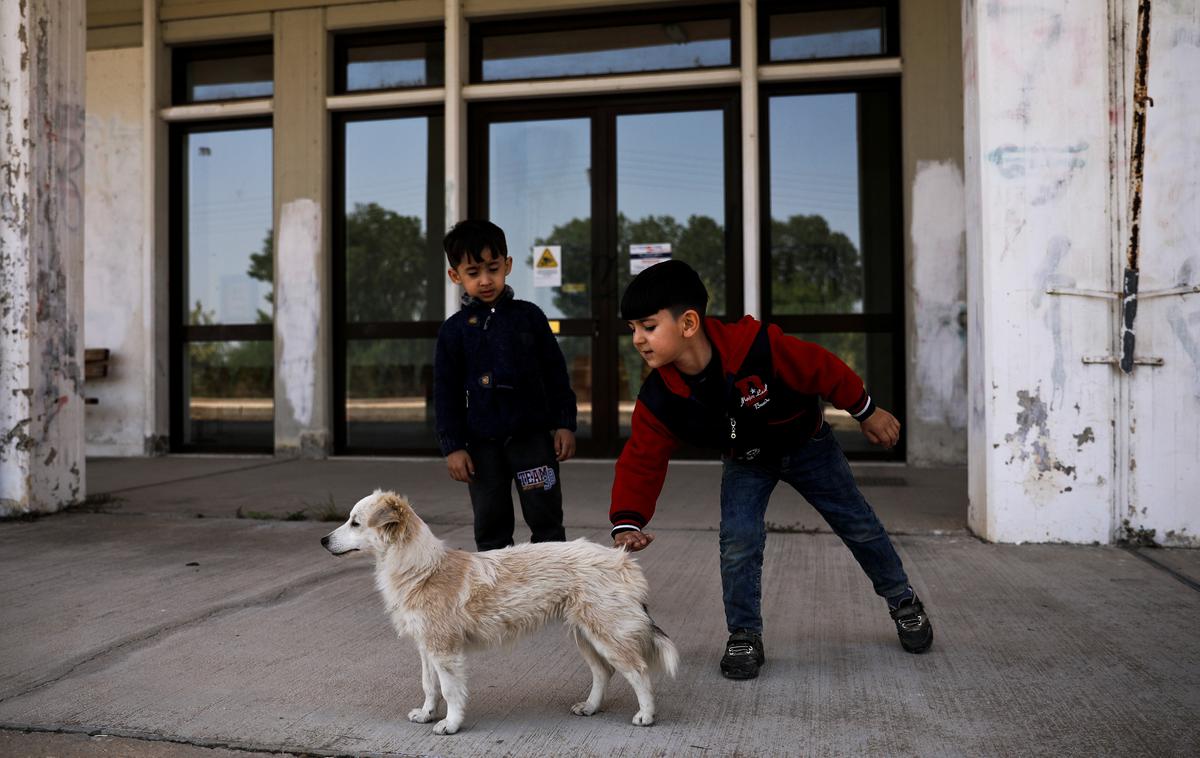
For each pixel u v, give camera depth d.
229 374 8.95
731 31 8.06
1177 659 3.03
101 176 8.84
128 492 6.54
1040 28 4.57
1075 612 3.57
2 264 5.61
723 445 2.90
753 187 7.75
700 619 3.59
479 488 3.40
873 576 3.19
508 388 3.33
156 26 8.73
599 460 8.14
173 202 8.97
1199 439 4.52
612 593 2.56
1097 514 4.62
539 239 8.38
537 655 3.24
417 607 2.50
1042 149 4.57
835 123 7.93
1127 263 4.51
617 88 8.02
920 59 7.58
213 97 9.03
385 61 8.66
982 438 4.81
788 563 4.43
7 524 5.47
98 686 2.91
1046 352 4.62
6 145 5.59
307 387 8.56
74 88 5.91
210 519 5.61
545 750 2.43
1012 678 2.89
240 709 2.73
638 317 2.67
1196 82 4.47
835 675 2.96
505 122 8.41
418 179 8.59
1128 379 4.56
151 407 8.75
